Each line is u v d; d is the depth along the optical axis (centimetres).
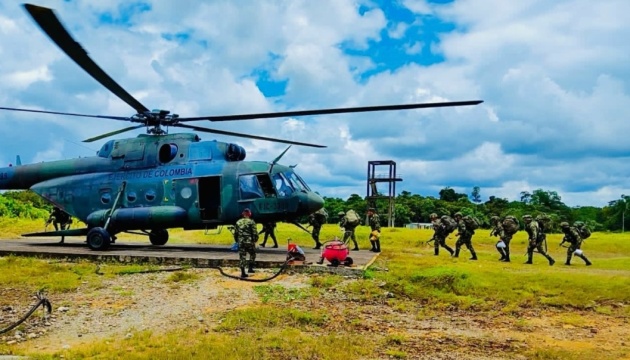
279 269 1251
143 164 1634
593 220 8219
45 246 1752
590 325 874
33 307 845
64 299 974
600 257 2102
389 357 673
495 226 1744
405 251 1981
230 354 652
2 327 798
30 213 3634
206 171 1552
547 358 687
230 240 2289
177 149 1620
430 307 979
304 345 701
